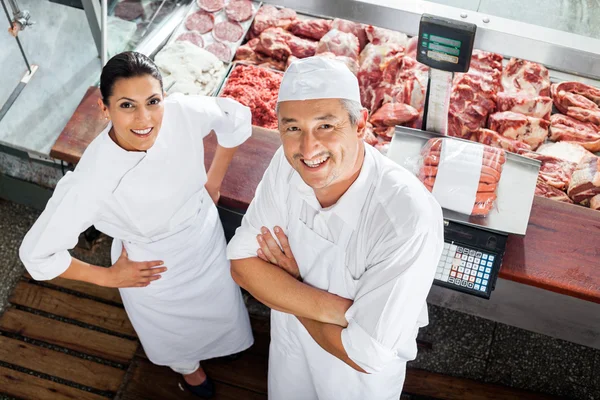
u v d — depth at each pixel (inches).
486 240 88.4
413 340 76.0
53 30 124.4
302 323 72.4
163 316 92.4
